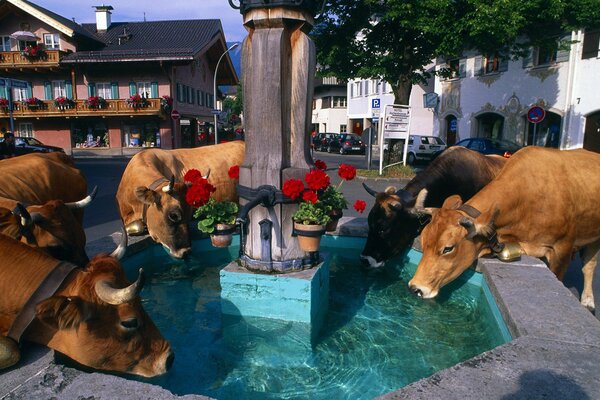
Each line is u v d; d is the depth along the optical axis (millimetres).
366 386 3059
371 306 4469
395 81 18188
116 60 30000
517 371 2418
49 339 2678
